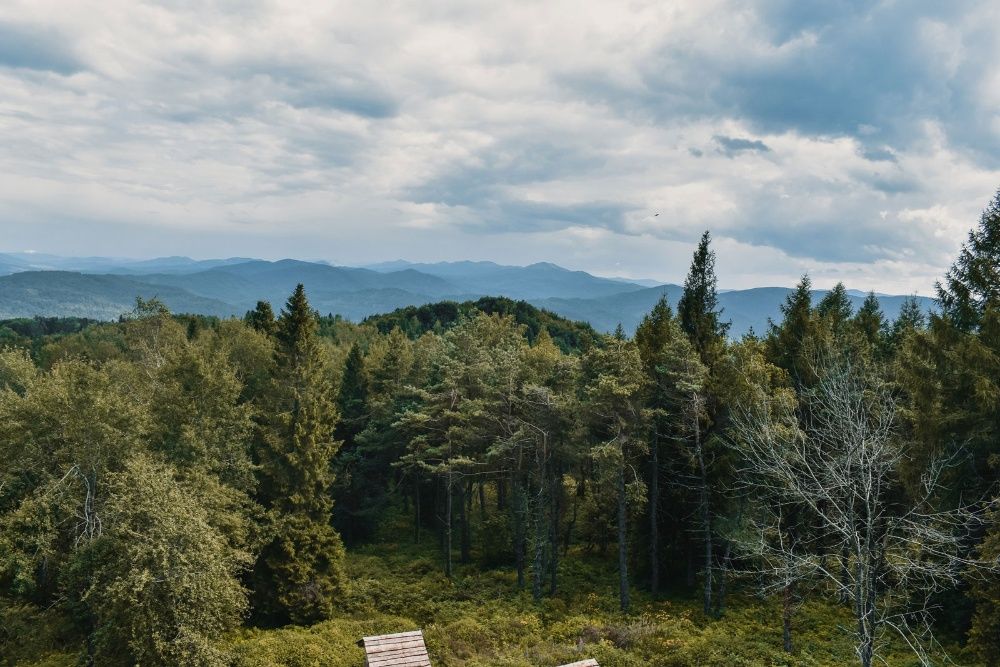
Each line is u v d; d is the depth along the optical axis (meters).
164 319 58.81
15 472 27.42
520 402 37.50
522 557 38.12
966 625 27.23
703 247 43.75
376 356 66.19
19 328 163.75
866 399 21.50
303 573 33.94
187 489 27.14
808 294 40.88
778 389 30.75
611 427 32.41
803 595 29.80
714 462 31.33
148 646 22.05
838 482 17.52
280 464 35.81
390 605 36.03
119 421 26.86
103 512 24.34
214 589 23.58
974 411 25.16
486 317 70.06
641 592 36.00
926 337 27.81
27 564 24.81
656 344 40.16
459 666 27.09
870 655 16.94
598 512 42.19
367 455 51.38
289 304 39.94
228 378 35.56
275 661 27.81
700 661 25.86
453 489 49.31
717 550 35.16
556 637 30.05
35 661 26.66
